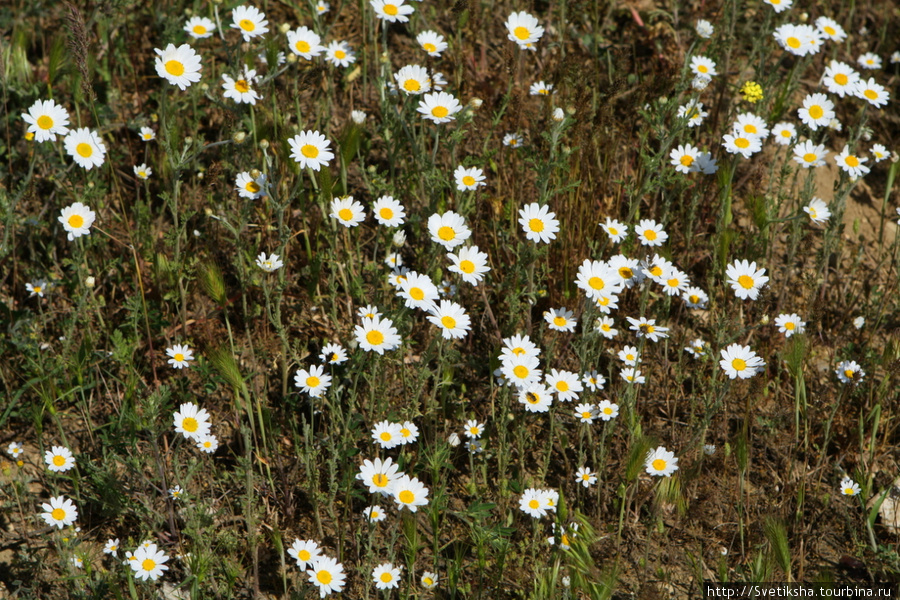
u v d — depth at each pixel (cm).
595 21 682
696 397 520
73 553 432
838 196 541
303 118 618
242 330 540
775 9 595
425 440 481
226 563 413
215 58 654
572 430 511
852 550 471
